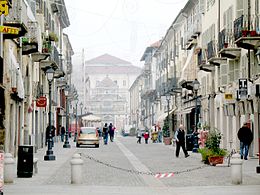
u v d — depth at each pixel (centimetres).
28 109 4250
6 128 3325
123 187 2003
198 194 1781
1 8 2405
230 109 4150
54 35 5372
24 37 3825
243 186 2009
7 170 2084
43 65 5112
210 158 3030
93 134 5725
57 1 6372
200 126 4681
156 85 9906
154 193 1822
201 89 5553
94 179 2303
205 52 5172
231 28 4066
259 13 3394
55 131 6919
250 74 3559
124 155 4166
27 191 1844
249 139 3375
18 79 3600
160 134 7494
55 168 2839
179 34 7269
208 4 5119
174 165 3114
